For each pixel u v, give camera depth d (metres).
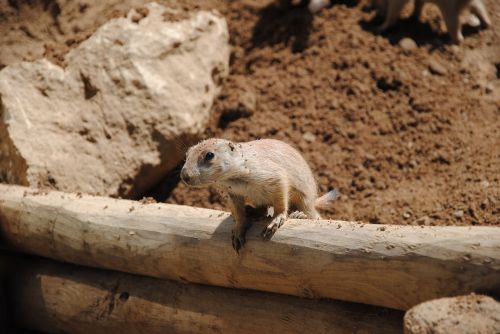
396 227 10.34
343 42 22.30
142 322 13.21
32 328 15.30
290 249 10.99
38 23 23.72
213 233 11.92
